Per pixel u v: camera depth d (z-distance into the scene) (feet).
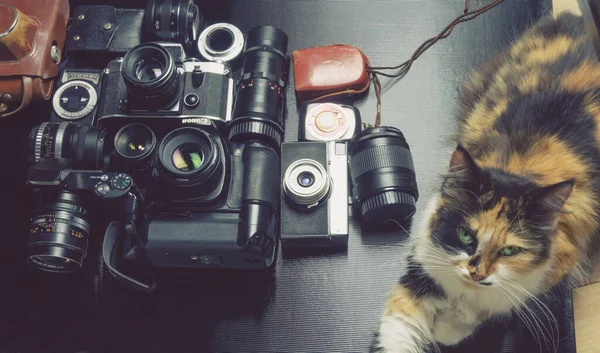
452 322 2.69
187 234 2.58
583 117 2.62
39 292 2.83
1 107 2.79
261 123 2.72
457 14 3.17
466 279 2.48
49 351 2.75
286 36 2.96
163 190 2.67
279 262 2.81
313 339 2.72
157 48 2.67
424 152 2.94
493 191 2.44
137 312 2.78
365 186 2.69
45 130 2.68
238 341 2.73
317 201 2.69
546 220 2.41
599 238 2.65
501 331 2.69
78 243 2.64
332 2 3.22
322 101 3.01
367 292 2.76
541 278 2.59
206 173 2.54
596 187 2.57
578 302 2.80
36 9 2.82
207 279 2.81
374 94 3.04
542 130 2.62
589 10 2.66
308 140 2.85
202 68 2.77
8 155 3.01
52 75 2.85
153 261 2.70
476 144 2.73
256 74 2.79
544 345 2.67
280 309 2.76
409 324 2.65
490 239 2.44
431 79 3.06
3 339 2.77
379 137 2.72
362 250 2.81
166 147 2.59
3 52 2.72
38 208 2.64
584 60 2.73
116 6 3.22
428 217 2.68
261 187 2.62
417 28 3.16
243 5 3.23
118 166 2.76
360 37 3.15
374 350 2.67
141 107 2.73
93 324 2.78
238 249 2.58
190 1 2.94
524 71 2.81
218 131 2.73
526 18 3.12
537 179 2.53
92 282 2.83
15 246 2.90
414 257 2.71
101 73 2.86
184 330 2.75
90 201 2.71
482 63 3.05
